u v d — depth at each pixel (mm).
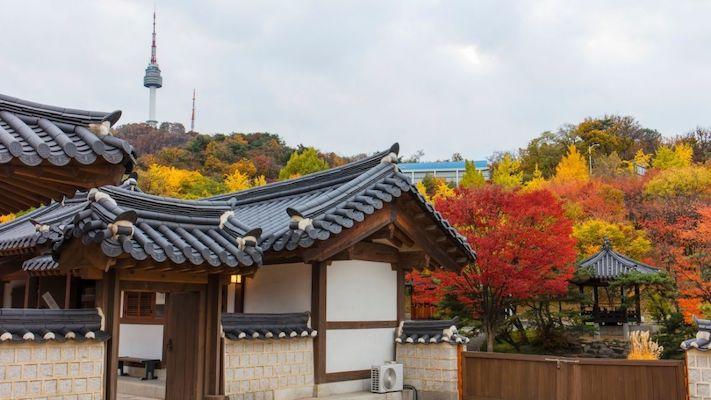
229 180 55312
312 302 10695
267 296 11555
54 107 4926
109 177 4746
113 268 7375
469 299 21266
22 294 14898
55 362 6781
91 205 7176
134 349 12812
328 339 10812
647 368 10039
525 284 19656
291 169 50938
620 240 35688
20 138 4426
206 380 8320
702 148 64312
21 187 5258
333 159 75688
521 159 68625
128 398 10594
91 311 7215
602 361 10328
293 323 10312
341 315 11164
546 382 10719
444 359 11508
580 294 24578
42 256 12297
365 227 10703
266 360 9617
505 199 19844
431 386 11609
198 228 8211
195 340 8336
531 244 19562
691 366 9641
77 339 6914
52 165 4418
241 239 7992
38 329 6672
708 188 41438
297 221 9484
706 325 9633
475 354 11562
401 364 11602
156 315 12594
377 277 12125
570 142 69000
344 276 11352
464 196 20781
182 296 8664
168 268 7582
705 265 25047
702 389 9492
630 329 27828
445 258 12727
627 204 43375
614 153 57625
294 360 10133
